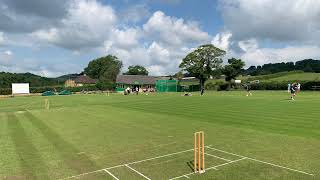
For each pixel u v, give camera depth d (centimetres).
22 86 9556
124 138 1855
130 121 2586
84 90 10681
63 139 1869
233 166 1234
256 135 1825
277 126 2119
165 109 3494
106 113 3259
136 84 12519
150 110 3434
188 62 10344
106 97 6625
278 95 5728
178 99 5256
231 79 10175
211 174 1151
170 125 2311
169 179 1115
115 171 1219
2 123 2672
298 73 11919
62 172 1230
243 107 3450
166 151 1503
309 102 3919
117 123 2489
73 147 1648
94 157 1436
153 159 1370
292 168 1194
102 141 1783
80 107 4091
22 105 4816
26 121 2766
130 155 1451
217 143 1631
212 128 2117
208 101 4547
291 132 1892
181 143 1666
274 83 8438
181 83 12762
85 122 2594
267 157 1349
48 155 1495
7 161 1405
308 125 2119
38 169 1278
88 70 17662
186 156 1399
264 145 1568
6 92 9481
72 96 7681
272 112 2886
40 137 1955
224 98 5197
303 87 7588
